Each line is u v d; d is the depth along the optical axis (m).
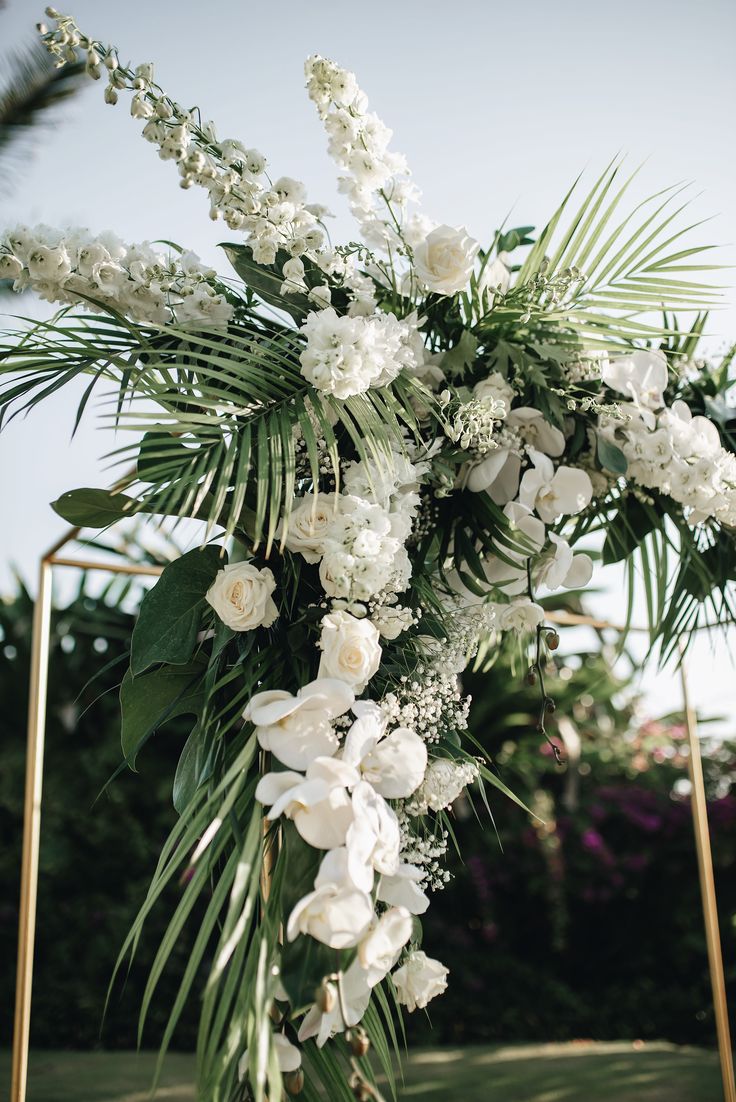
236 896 1.08
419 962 1.33
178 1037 4.39
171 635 1.35
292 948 1.13
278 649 1.36
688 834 4.93
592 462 1.76
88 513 1.37
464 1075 4.00
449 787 1.37
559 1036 4.70
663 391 1.79
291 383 1.41
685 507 1.74
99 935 4.54
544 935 4.92
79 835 4.68
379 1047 1.31
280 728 1.21
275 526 1.28
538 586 1.63
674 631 1.86
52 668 5.02
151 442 1.27
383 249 1.64
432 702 1.37
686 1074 4.00
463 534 1.59
